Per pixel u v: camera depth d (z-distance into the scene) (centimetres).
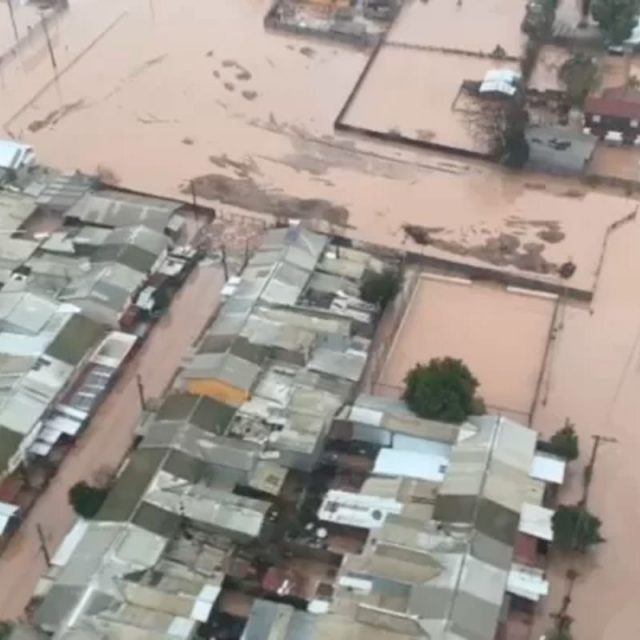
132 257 4575
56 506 3778
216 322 4262
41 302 4322
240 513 3509
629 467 3897
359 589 3281
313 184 5262
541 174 5294
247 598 3434
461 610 3180
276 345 4094
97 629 3152
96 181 5106
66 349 4119
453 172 5338
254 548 3519
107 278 4459
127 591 3278
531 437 3794
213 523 3484
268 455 3738
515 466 3666
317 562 3553
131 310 4450
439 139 5525
